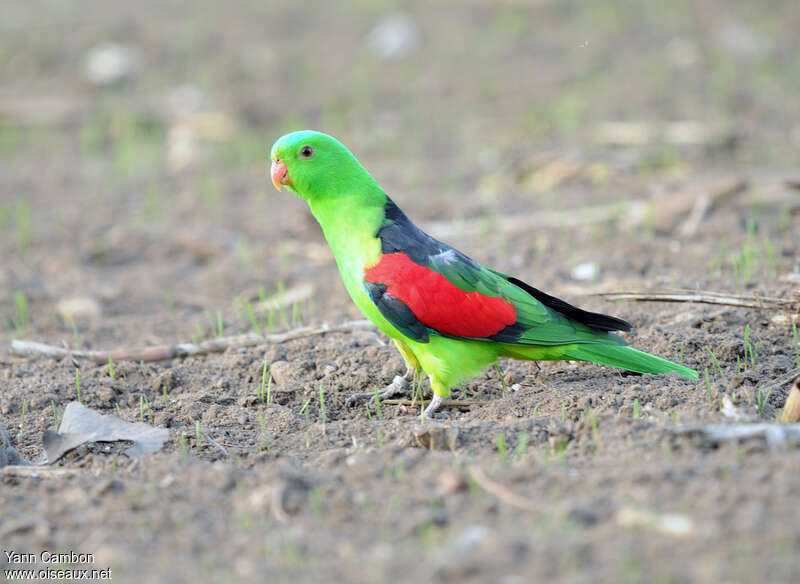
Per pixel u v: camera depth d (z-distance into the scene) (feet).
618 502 23.85
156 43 116.47
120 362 42.06
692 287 45.73
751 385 34.17
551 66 102.99
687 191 59.98
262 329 46.75
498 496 25.00
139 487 27.37
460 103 95.14
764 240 50.01
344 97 98.48
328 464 28.99
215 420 35.06
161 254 63.31
